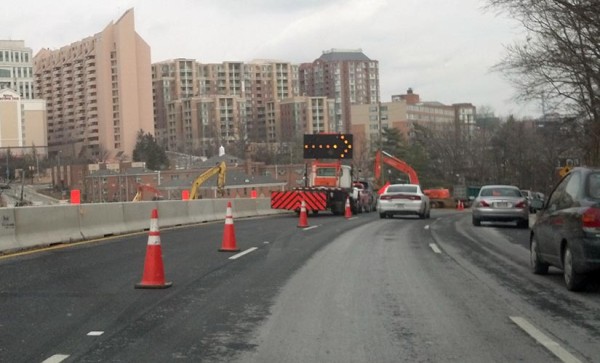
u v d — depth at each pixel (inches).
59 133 4781.0
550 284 462.6
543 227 479.2
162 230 938.1
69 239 740.0
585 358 273.9
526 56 1182.9
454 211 2240.4
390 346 294.5
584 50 1089.4
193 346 295.9
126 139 4264.3
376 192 2111.2
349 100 6131.9
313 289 441.7
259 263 573.3
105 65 4298.7
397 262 585.0
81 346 296.4
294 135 4909.0
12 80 4820.4
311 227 1027.3
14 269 527.8
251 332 321.4
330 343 300.0
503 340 304.5
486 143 3976.4
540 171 3348.9
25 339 309.3
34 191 2896.2
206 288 445.1
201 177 1835.6
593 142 1306.6
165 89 5388.8
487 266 561.0
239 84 5541.3
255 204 1459.2
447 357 276.8
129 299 405.7
